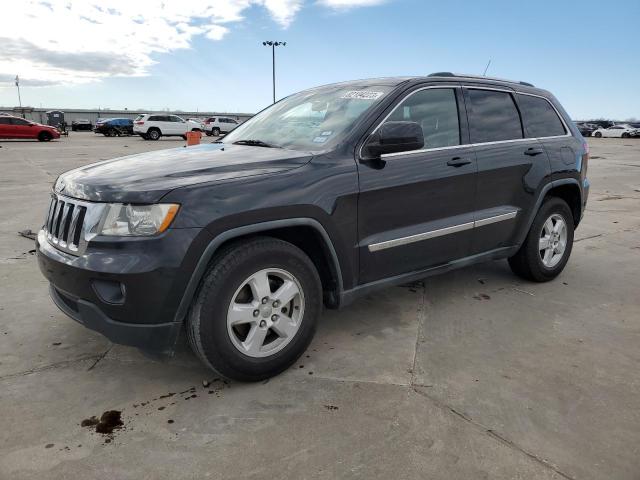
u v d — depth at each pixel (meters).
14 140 30.73
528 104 4.40
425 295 4.25
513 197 4.09
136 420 2.50
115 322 2.52
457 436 2.38
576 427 2.46
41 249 2.84
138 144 27.16
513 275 4.82
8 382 2.84
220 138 4.11
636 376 2.96
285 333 2.89
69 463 2.19
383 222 3.25
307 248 3.14
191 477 2.11
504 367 3.05
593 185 11.82
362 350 3.25
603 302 4.16
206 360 2.66
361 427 2.45
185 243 2.46
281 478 2.11
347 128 3.22
